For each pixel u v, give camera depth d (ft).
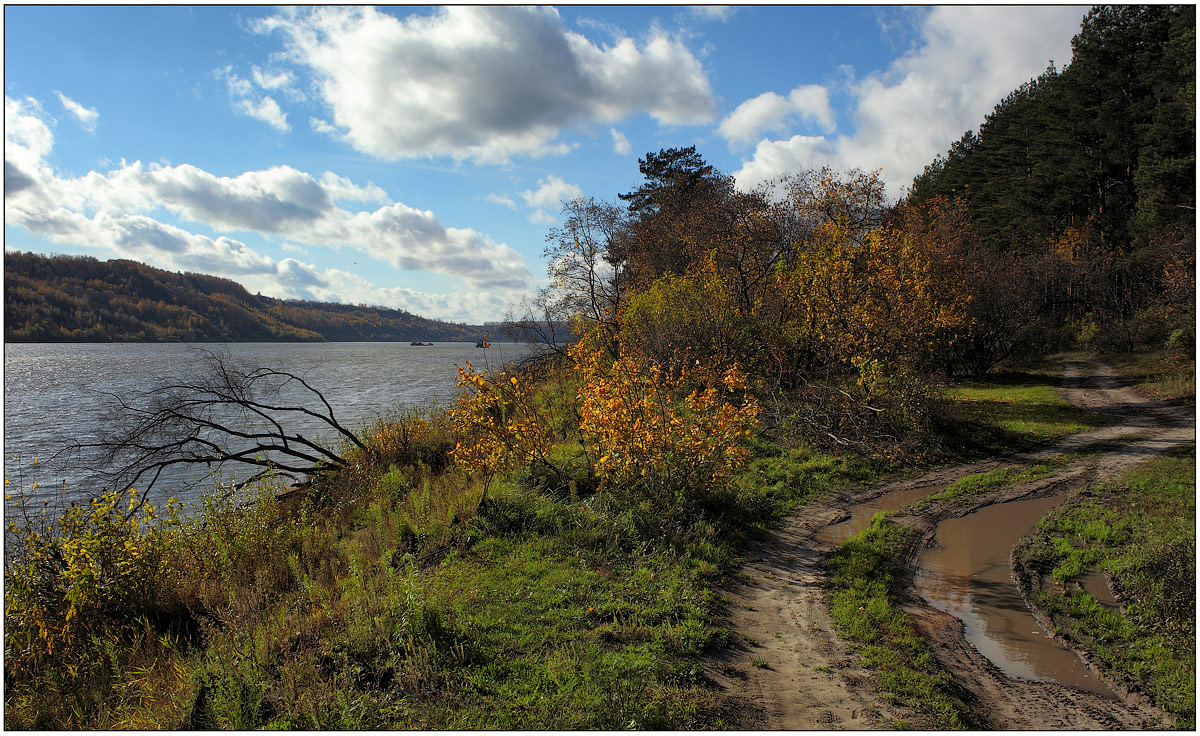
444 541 28.14
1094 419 63.67
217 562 28.78
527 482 35.53
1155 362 95.25
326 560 28.86
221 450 46.55
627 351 62.49
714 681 18.06
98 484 57.67
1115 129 120.67
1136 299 120.26
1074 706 17.75
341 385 151.12
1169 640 21.17
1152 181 105.70
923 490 42.78
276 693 16.21
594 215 79.61
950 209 120.16
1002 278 102.89
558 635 19.94
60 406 106.22
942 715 16.63
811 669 19.31
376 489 40.14
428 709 15.78
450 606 21.34
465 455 35.55
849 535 33.86
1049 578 27.81
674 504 32.35
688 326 63.52
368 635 18.69
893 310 61.77
